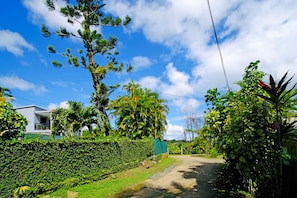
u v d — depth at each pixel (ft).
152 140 65.05
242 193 22.77
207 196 25.81
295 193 19.03
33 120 95.50
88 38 66.08
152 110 74.13
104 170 38.83
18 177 24.02
